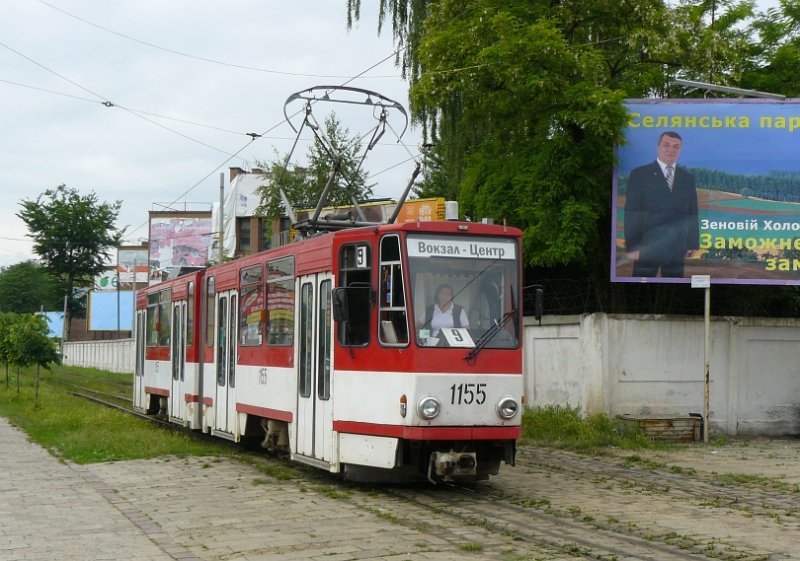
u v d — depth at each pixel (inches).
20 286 3811.5
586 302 807.7
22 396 1279.5
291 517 419.8
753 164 759.1
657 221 756.0
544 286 858.8
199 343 774.5
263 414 607.8
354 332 494.0
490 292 489.4
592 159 758.5
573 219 746.2
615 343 761.0
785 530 400.8
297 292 560.4
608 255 808.9
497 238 497.0
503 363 482.3
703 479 551.8
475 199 825.5
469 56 761.0
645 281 755.4
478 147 885.2
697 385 770.8
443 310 477.4
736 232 758.5
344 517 419.5
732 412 769.6
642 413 761.6
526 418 768.9
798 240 757.3
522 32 741.3
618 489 509.4
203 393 760.3
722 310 825.5
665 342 767.7
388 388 473.1
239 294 673.6
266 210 1577.3
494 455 505.4
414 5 1031.0
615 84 831.1
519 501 462.9
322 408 518.6
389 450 469.4
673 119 760.3
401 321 472.4
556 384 802.8
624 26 825.5
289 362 566.3
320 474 566.3
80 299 3329.2
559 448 697.0
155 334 951.0
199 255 3038.9
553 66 741.3
